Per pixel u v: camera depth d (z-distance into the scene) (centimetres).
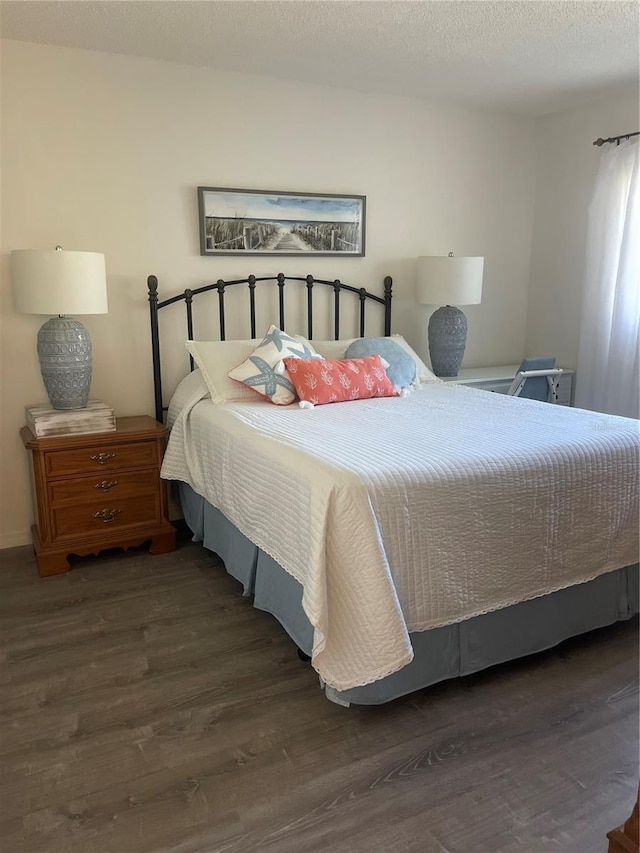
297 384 298
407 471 189
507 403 297
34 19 264
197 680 212
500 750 179
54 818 157
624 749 178
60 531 290
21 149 296
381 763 174
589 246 394
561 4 254
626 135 372
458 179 414
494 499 199
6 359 307
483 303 445
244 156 344
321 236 370
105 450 293
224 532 278
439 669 201
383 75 342
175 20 266
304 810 159
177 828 154
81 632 241
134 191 321
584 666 220
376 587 176
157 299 330
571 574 219
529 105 404
